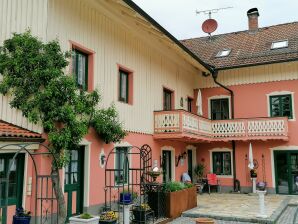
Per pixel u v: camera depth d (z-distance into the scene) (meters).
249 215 11.70
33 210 8.66
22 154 8.63
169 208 11.29
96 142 11.23
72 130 8.70
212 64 20.73
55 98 8.54
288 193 18.16
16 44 8.62
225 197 17.02
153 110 15.59
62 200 8.05
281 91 18.89
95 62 11.54
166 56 17.33
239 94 20.00
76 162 10.60
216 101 20.72
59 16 10.05
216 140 19.08
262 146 18.98
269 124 18.00
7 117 8.61
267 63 18.64
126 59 13.50
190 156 20.22
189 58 17.16
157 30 13.46
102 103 11.74
